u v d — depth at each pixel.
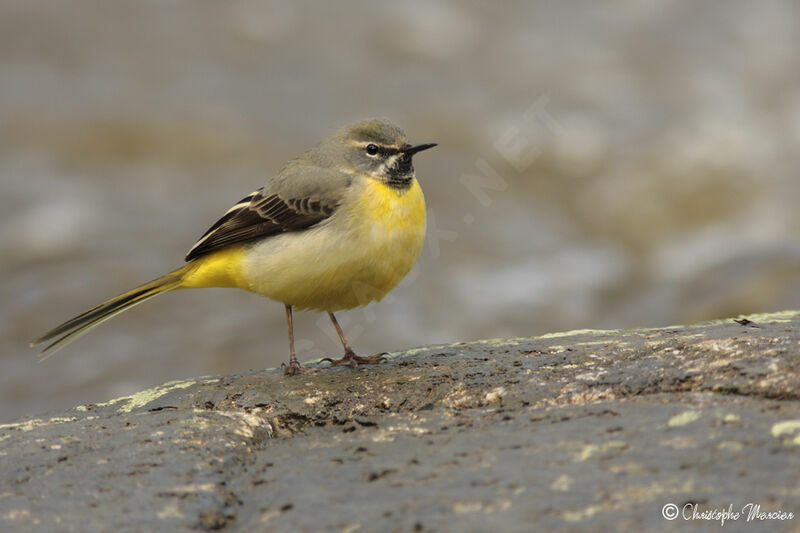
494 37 27.61
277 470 5.71
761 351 6.51
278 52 27.64
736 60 25.47
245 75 26.44
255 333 16.33
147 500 5.32
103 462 5.87
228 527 5.07
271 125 23.86
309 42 28.06
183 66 26.88
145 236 19.39
